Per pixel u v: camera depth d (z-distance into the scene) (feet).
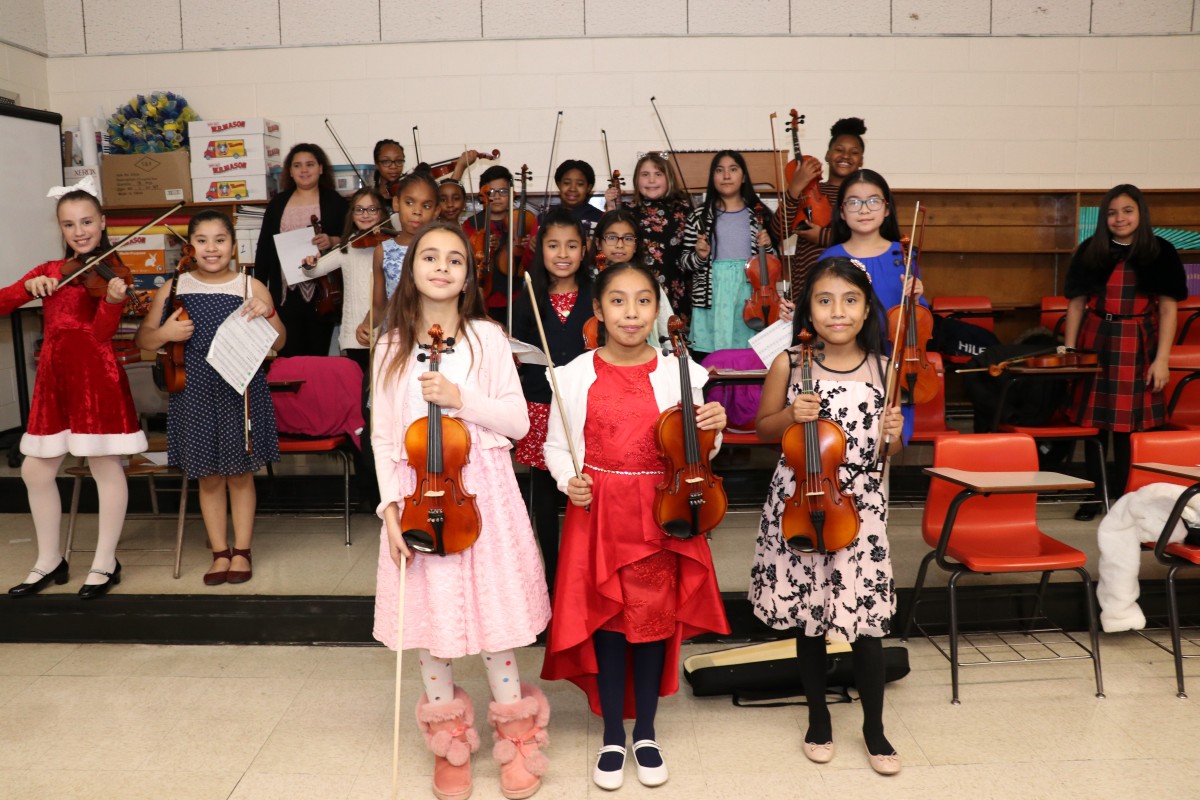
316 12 19.03
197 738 8.29
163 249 18.25
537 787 7.47
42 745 8.15
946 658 9.78
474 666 9.66
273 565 11.60
